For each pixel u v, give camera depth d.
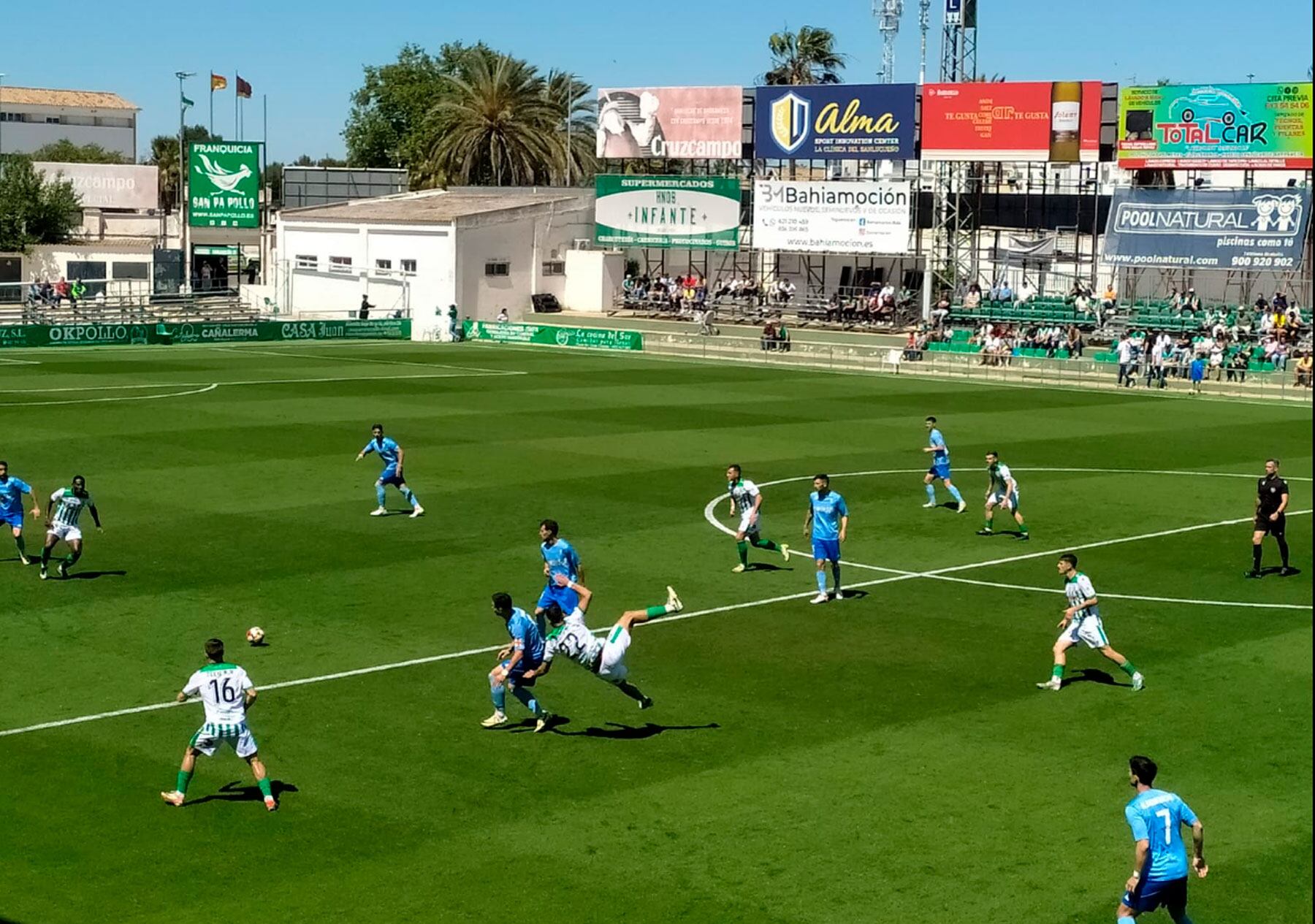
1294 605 27.45
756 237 91.44
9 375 60.94
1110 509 36.88
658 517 34.44
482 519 33.72
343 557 29.77
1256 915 14.66
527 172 112.12
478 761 18.69
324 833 16.41
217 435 45.50
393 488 37.34
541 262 97.50
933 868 15.63
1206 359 70.75
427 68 151.75
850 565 30.19
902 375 72.69
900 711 20.86
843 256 95.19
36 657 22.94
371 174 118.62
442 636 24.31
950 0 89.94
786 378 69.38
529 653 19.64
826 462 43.50
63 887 15.02
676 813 17.05
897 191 86.56
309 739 19.45
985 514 35.78
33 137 183.00
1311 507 37.91
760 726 20.16
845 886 15.17
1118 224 81.25
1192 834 15.87
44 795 17.45
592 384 63.81
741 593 27.61
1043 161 82.50
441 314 90.31
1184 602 27.56
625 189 95.00
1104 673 22.86
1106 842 16.33
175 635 24.23
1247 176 81.50
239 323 81.69
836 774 18.34
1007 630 25.39
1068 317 81.31
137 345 77.75
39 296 93.06
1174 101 78.25
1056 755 19.12
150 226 121.31
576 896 14.91
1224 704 21.33
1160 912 14.70
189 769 17.16
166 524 32.53
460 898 14.82
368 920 14.33
